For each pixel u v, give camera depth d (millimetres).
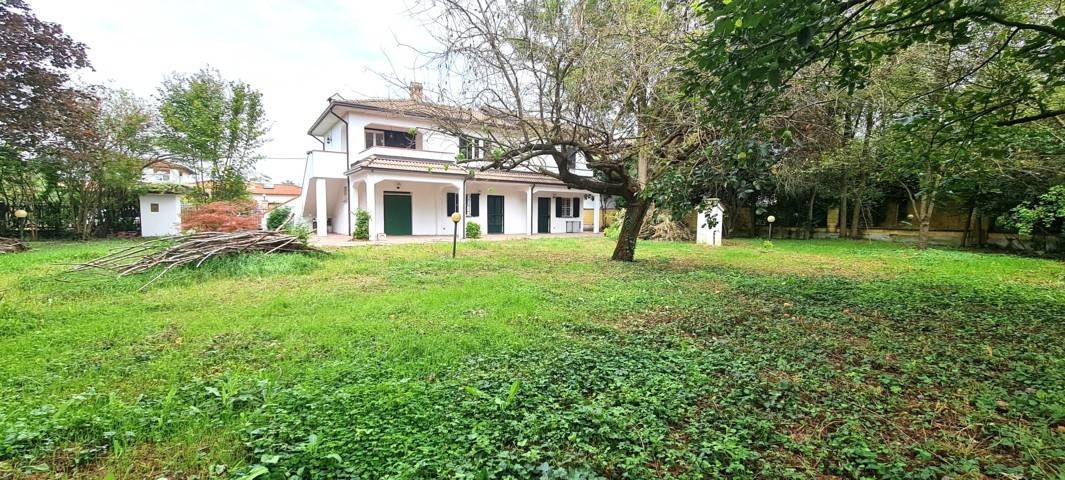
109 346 4176
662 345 4320
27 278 7297
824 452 2414
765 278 8445
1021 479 2189
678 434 2623
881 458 2385
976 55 7789
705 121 4953
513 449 2393
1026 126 7160
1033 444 2449
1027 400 3006
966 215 16406
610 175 10188
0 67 12352
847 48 3982
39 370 3475
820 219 21984
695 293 6871
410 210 20562
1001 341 4473
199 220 13305
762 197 22203
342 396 2941
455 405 2885
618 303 6105
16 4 13258
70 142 15094
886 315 5543
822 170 16594
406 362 3750
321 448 2342
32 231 17266
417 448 2371
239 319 5137
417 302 5992
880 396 3172
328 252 10859
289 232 10859
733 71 3443
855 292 6977
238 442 2445
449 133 8930
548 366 3643
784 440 2533
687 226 19312
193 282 7484
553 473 2137
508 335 4531
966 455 2432
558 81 7918
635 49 7371
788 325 5023
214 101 17750
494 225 23031
